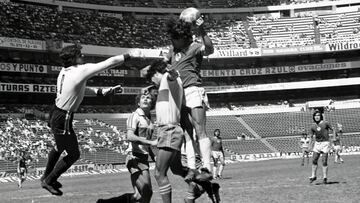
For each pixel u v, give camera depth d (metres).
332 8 82.06
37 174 43.25
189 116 8.26
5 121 53.19
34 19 64.50
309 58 77.06
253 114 71.50
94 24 71.62
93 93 8.89
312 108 71.38
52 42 60.38
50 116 8.31
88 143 53.50
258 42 77.00
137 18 78.50
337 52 75.62
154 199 13.83
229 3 83.62
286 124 68.12
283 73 75.38
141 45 71.81
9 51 60.75
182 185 20.30
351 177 19.78
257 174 25.95
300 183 17.98
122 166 49.34
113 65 8.05
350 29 76.62
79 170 45.50
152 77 8.42
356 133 63.88
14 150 44.75
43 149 47.75
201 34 8.21
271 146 62.28
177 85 7.88
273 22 81.31
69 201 15.28
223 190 16.16
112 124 61.50
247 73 74.44
